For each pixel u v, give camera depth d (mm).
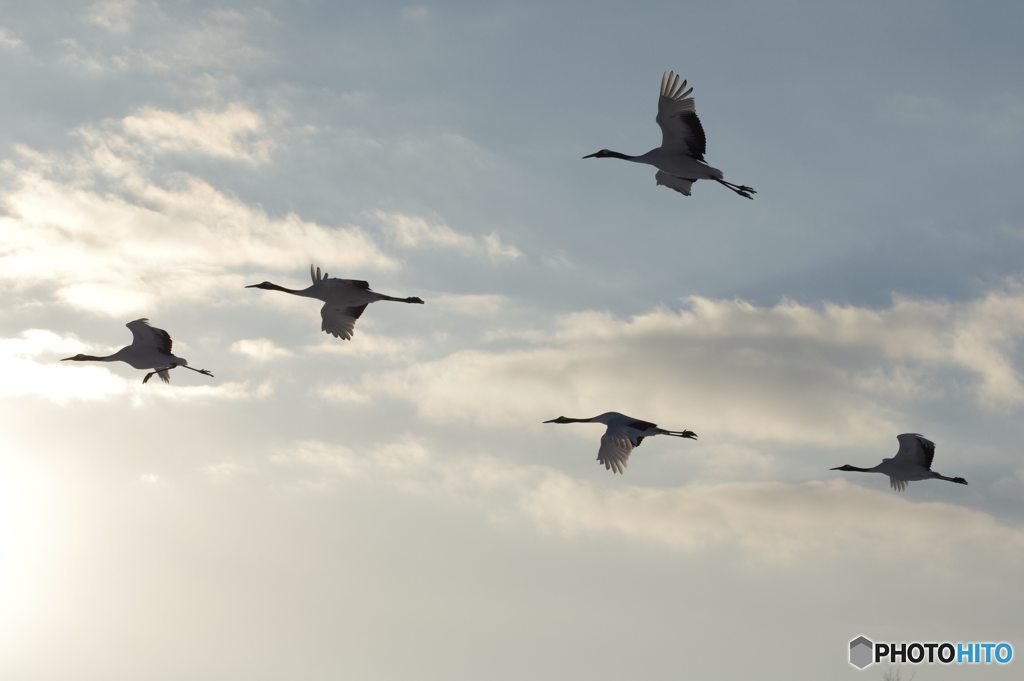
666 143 50469
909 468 52906
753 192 50000
